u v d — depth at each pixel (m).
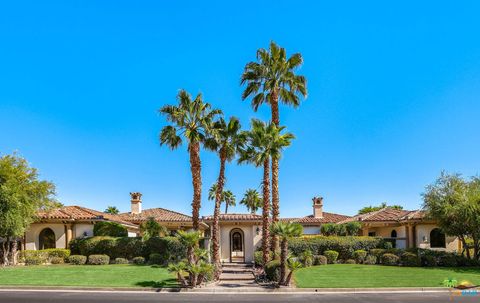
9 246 30.20
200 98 30.64
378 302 16.34
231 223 34.16
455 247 32.97
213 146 29.72
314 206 43.09
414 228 33.41
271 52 30.03
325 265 28.88
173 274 23.81
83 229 33.41
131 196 43.75
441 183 30.33
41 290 19.72
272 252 27.03
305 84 30.44
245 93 30.75
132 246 31.12
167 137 30.72
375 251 30.23
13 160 30.28
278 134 27.34
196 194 30.11
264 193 27.33
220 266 27.25
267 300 17.02
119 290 19.78
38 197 30.91
